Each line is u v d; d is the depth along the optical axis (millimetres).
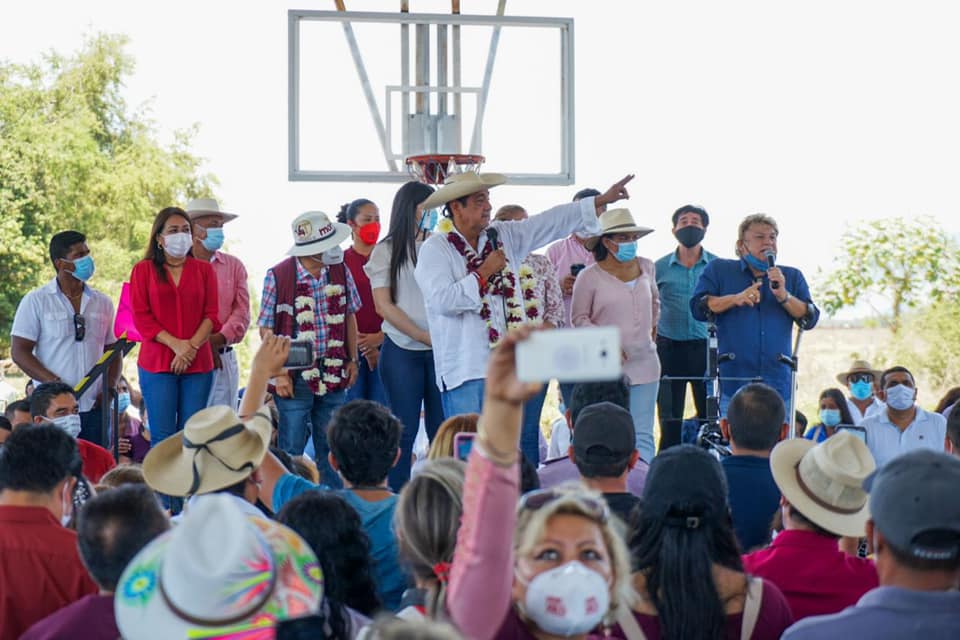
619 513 3600
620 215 7176
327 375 6812
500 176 6082
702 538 2930
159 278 6859
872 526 2492
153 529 2938
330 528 3125
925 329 19562
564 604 2248
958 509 2330
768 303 7305
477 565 2076
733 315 7289
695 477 2951
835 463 3340
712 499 2941
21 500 3424
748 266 7344
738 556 2975
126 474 4312
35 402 5855
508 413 2039
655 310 7457
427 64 10820
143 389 6902
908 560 2369
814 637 2412
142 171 25406
